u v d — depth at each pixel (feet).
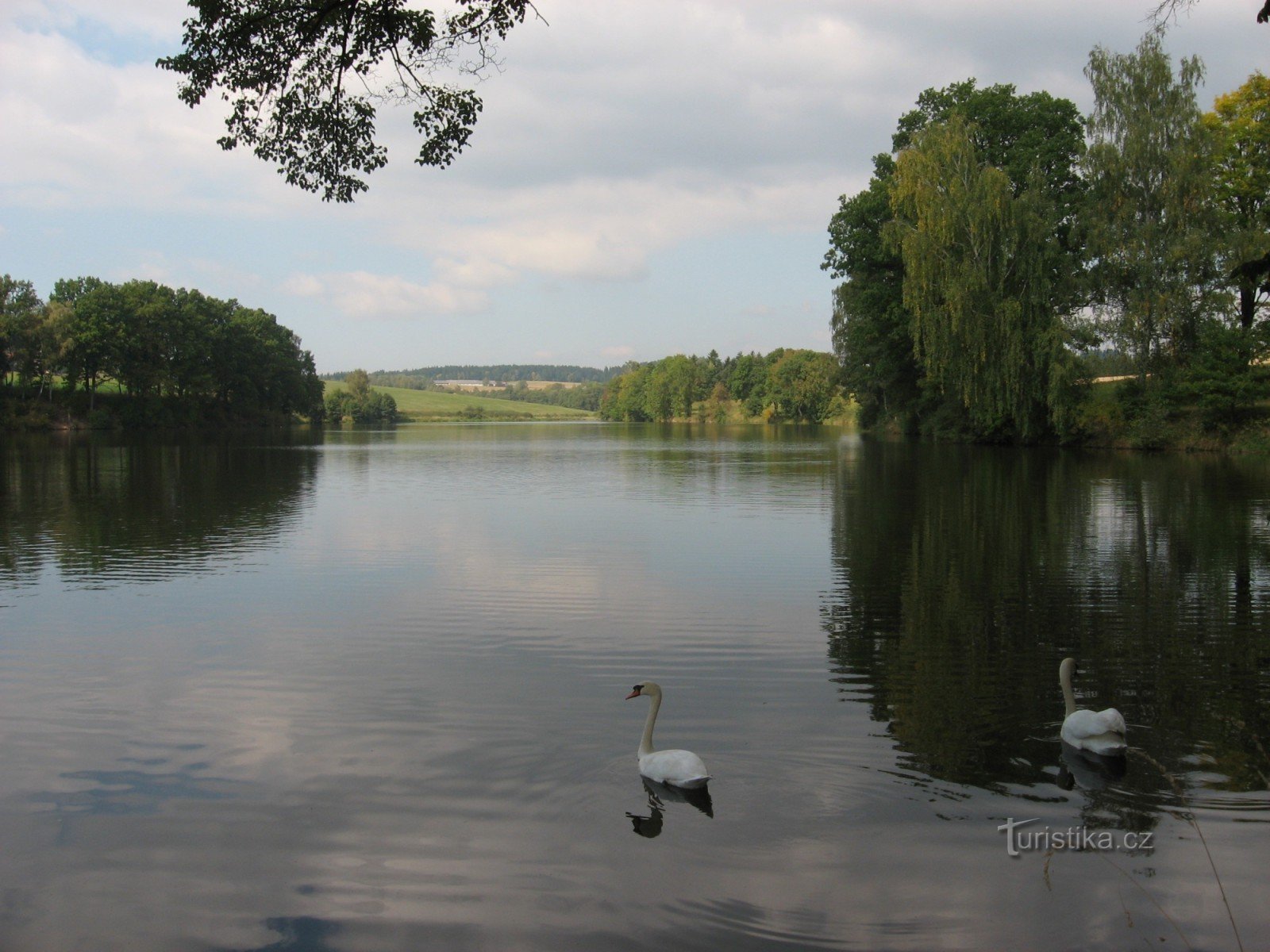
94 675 38.63
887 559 66.23
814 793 26.37
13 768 28.86
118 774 28.35
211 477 140.46
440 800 26.21
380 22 39.60
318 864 22.89
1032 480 122.42
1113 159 166.20
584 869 22.41
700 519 90.02
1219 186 176.86
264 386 425.28
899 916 20.45
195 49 40.83
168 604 52.42
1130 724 32.19
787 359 533.55
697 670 39.11
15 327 289.94
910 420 252.62
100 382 340.18
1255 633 44.83
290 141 43.62
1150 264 164.96
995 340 172.35
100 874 22.56
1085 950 19.15
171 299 377.30
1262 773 27.71
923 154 173.88
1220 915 20.38
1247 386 159.22
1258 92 181.27
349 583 58.34
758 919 20.34
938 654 41.57
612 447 250.78
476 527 84.84
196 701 35.14
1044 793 26.35
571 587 57.00
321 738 31.19
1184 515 86.69
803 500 105.60
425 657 41.37
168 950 19.62
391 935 20.02
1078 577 58.85
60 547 72.49
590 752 29.63
